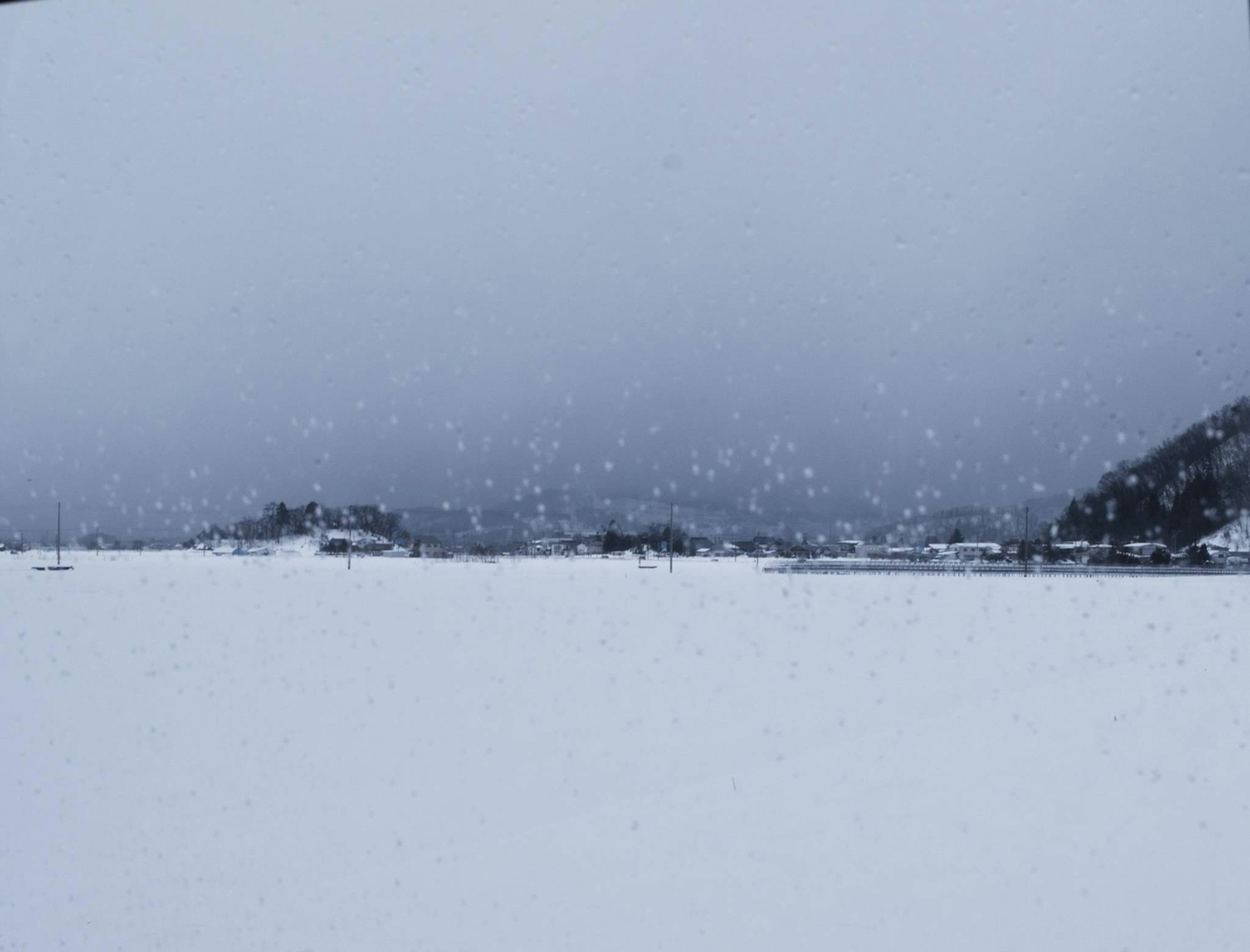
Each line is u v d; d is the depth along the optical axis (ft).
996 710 20.31
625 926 9.90
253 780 16.22
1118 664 26.11
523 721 20.99
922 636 34.94
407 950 9.37
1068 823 12.64
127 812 14.34
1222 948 8.88
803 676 26.66
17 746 18.86
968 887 10.65
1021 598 45.21
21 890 11.07
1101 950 8.95
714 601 51.24
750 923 9.91
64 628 40.40
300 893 10.89
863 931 9.61
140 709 22.75
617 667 28.91
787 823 13.25
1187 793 13.66
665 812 14.03
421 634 37.93
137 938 9.64
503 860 12.09
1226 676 22.79
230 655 32.14
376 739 19.34
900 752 16.99
